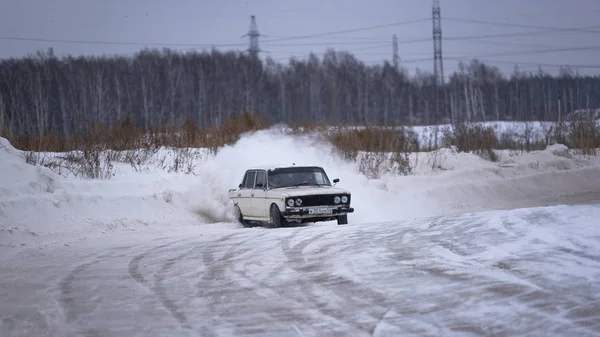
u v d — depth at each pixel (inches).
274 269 1063.6
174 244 1423.5
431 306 770.2
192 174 2418.8
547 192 2815.0
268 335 698.8
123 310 837.8
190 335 714.2
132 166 2390.5
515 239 1145.4
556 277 851.4
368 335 674.8
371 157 2906.0
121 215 1859.0
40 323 789.2
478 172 2945.4
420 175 2849.4
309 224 1836.9
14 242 1469.0
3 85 6929.1
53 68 7824.8
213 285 968.3
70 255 1321.4
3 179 1784.0
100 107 6653.5
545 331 645.9
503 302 759.1
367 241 1285.7
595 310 699.4
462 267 964.0
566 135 4018.2
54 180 1900.8
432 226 1422.2
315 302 829.8
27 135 2549.2
